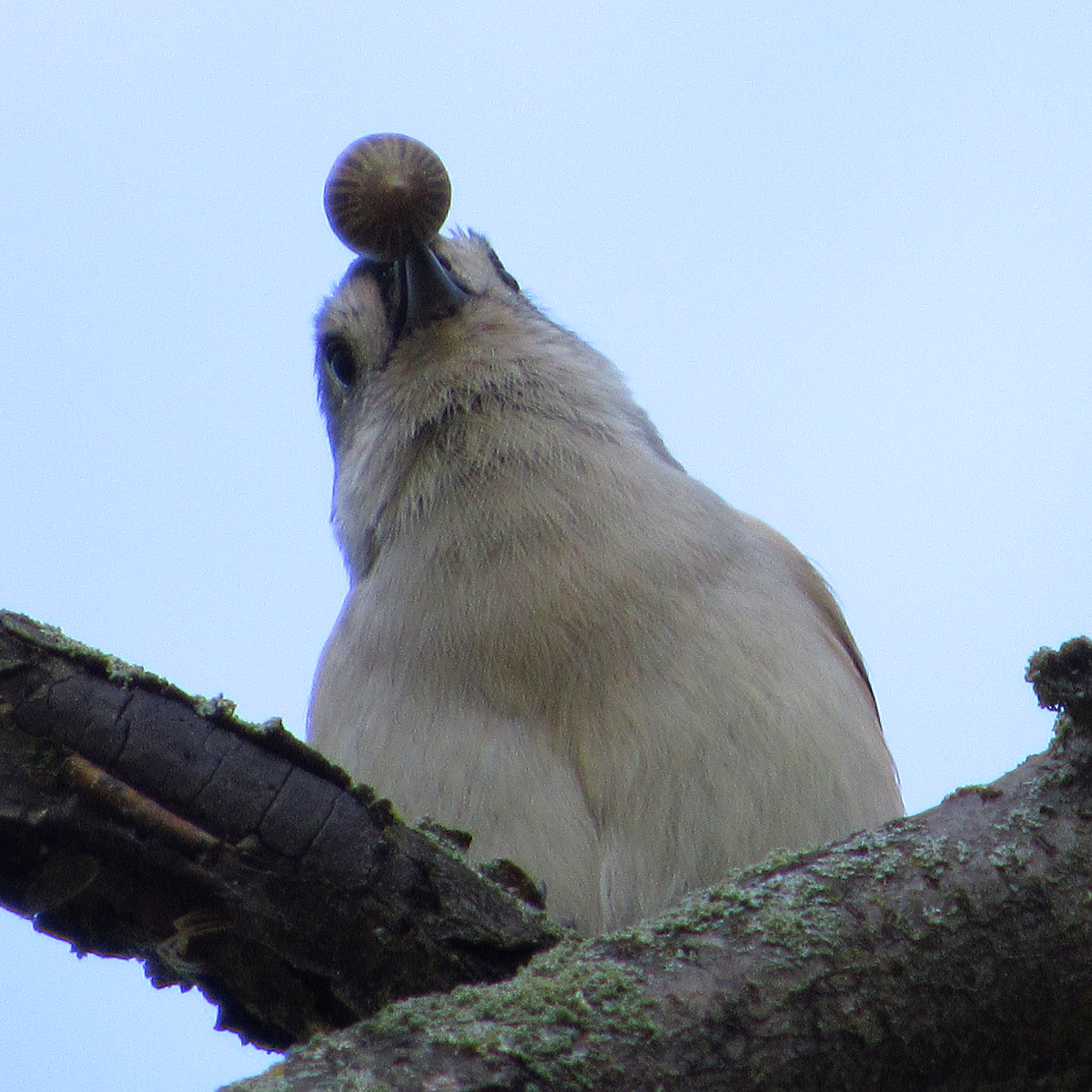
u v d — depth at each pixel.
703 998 4.73
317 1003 5.68
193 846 5.33
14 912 5.54
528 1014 4.57
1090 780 5.23
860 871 5.14
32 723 5.24
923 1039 4.93
